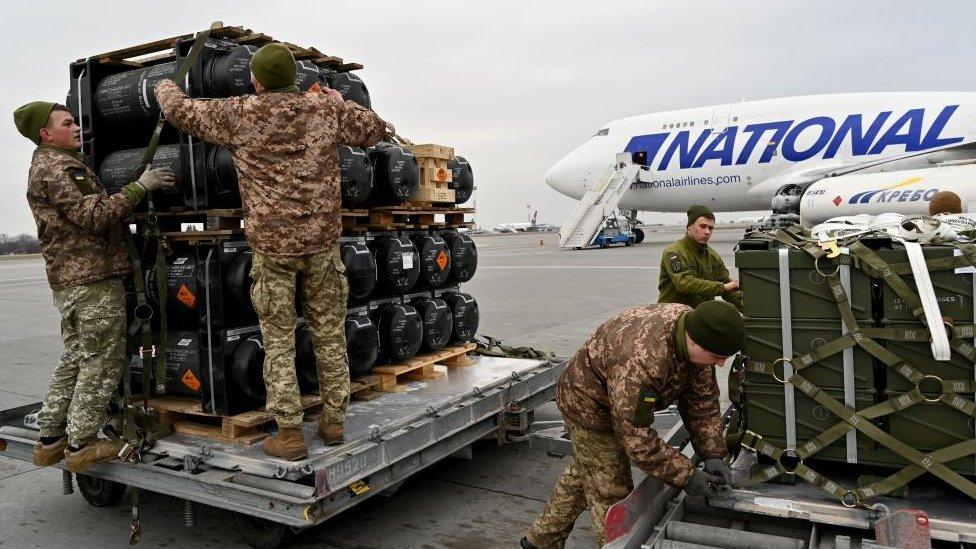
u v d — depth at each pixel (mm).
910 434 2346
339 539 3271
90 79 3633
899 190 14664
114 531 3445
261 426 3371
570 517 2818
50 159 3039
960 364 2258
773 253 2498
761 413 2570
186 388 3383
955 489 2465
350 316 3746
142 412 3299
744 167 22141
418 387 4086
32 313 12750
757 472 2596
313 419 3547
